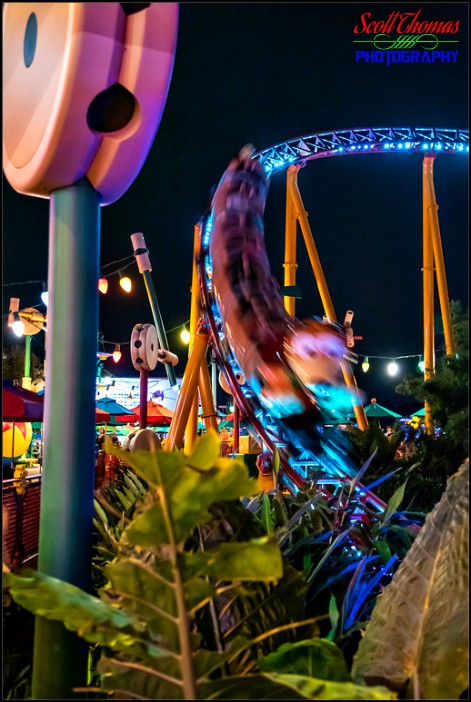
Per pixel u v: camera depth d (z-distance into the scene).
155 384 24.73
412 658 1.72
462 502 1.81
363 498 4.30
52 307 2.38
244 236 6.05
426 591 1.79
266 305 5.52
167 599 1.47
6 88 2.65
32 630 2.74
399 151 14.06
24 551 6.52
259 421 5.93
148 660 1.51
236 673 1.81
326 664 1.68
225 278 5.85
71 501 2.28
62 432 2.31
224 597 1.91
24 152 2.46
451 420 3.81
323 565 3.02
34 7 2.46
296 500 3.81
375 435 5.13
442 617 1.67
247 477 1.41
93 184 2.44
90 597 1.59
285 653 1.70
